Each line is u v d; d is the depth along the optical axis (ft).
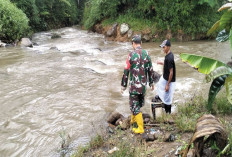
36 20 68.39
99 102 19.34
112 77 25.84
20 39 48.47
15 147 13.34
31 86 23.03
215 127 9.15
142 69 12.64
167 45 14.40
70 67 29.55
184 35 50.52
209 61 12.07
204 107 15.81
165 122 14.34
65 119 16.51
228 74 11.66
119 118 15.64
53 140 13.91
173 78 15.05
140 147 11.80
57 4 83.30
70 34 65.21
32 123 16.05
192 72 26.48
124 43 49.26
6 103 19.20
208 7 51.34
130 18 53.67
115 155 11.04
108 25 57.93
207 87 21.48
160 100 16.08
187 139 12.12
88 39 54.95
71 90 22.09
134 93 12.86
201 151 9.67
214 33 50.37
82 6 106.52
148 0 50.60
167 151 11.26
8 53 37.06
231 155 9.35
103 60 33.12
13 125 15.78
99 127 15.08
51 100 19.83
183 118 13.87
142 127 13.30
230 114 14.33
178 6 49.06
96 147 12.51
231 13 12.19
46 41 52.85
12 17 46.78
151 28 50.75
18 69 28.45
